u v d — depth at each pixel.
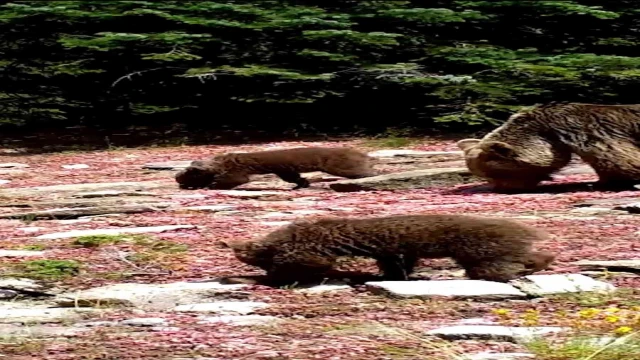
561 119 17.17
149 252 11.38
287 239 9.49
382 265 9.59
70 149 27.89
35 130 30.97
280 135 30.30
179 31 30.09
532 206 15.14
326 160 18.48
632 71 28.56
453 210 14.86
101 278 10.11
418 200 16.34
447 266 10.02
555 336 7.36
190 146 28.08
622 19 31.64
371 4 31.64
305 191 18.00
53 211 14.80
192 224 13.64
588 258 10.58
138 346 7.32
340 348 7.13
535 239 9.30
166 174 21.48
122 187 18.66
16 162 24.86
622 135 16.97
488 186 17.78
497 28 31.98
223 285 9.48
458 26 31.83
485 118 27.88
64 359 7.00
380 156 23.23
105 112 31.80
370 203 16.05
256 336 7.60
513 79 29.55
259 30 30.23
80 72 29.27
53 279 10.05
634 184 16.86
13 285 9.48
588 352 6.84
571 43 31.78
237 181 18.28
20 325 8.21
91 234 12.53
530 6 30.39
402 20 30.62
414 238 9.27
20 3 30.94
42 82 31.23
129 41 29.44
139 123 31.67
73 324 8.25
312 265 9.38
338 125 31.27
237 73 28.55
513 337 7.32
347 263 10.13
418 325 7.89
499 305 8.59
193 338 7.54
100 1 30.50
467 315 8.25
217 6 30.11
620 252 10.91
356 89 31.03
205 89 31.67
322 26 30.14
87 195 17.38
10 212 15.16
